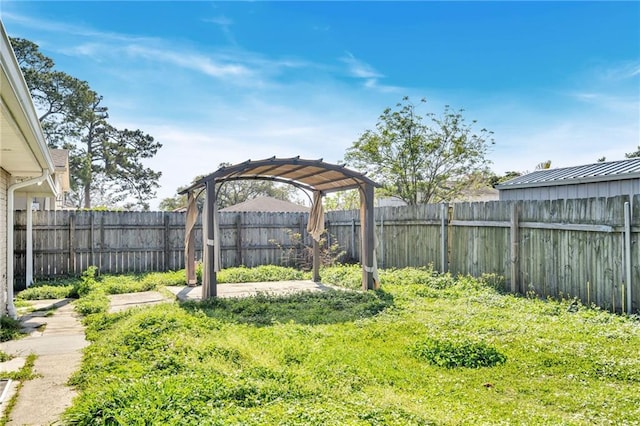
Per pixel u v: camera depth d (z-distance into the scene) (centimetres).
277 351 501
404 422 314
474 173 1798
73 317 765
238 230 1441
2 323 676
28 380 432
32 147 551
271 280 1170
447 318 643
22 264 1180
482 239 929
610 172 1052
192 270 1109
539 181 1245
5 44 277
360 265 1280
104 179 3058
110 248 1294
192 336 538
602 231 674
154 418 297
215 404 337
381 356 490
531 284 815
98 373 425
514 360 464
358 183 948
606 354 466
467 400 370
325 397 366
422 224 1109
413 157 1730
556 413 341
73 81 2656
